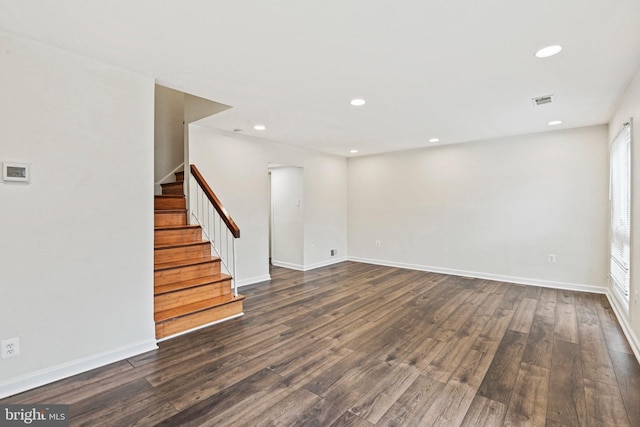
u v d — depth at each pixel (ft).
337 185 21.94
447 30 6.38
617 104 10.97
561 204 14.94
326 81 8.97
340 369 7.88
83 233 7.63
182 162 16.94
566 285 14.93
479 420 6.02
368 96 10.18
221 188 14.94
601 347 9.03
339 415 6.16
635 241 9.02
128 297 8.43
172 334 9.71
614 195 12.20
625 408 6.35
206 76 8.66
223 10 5.72
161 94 16.24
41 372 7.04
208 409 6.32
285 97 10.28
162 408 6.34
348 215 22.67
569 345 9.17
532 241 15.71
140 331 8.68
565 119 12.96
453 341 9.48
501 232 16.55
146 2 5.48
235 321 11.05
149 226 8.83
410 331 10.21
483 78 8.76
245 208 16.05
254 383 7.24
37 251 6.98
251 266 16.37
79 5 5.56
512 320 11.14
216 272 12.53
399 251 20.31
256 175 16.55
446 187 18.29
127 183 8.37
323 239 20.86
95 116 7.79
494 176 16.66
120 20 6.05
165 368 7.86
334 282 16.57
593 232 14.28
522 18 5.96
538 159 15.40
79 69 7.51
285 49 7.17
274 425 5.87
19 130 6.72
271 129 14.55
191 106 13.28
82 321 7.63
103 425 5.85
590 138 14.20
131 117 8.41
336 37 6.66
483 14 5.84
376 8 5.65
